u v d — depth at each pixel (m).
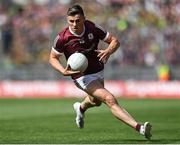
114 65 75.88
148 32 78.00
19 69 76.94
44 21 82.94
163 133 28.77
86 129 31.53
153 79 73.31
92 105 26.58
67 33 23.64
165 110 49.03
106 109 51.56
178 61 75.38
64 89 74.75
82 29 23.53
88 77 23.94
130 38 78.00
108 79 74.44
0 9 86.44
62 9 83.75
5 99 71.25
